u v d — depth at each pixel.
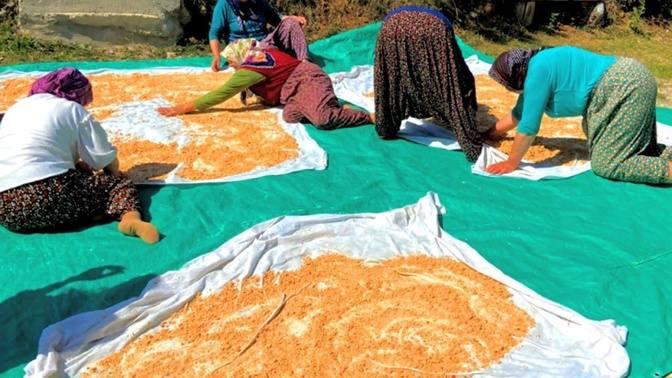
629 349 3.07
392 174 4.59
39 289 3.25
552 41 9.65
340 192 4.33
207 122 5.29
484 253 3.75
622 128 4.46
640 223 4.12
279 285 3.36
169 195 4.13
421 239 3.76
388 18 4.73
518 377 2.82
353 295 3.30
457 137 4.83
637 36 10.31
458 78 4.68
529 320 3.17
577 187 4.54
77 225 3.79
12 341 2.95
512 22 9.91
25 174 3.53
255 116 5.48
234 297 3.25
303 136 5.12
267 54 5.45
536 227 4.03
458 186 4.49
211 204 4.07
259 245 3.57
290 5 8.84
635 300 3.40
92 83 6.11
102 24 7.31
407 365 2.88
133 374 2.79
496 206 4.24
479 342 3.02
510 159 4.64
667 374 2.94
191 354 2.90
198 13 8.08
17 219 3.57
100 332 2.96
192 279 3.34
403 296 3.30
